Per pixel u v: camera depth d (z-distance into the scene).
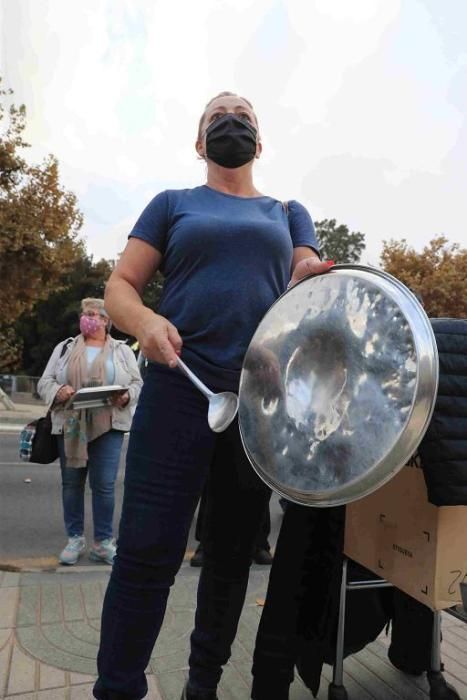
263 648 1.70
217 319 1.49
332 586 1.78
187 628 2.51
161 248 1.61
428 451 1.43
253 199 1.70
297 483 1.29
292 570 1.71
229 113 1.68
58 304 35.12
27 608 2.64
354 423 1.19
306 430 1.29
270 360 1.41
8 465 7.96
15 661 2.14
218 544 1.63
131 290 1.50
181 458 1.46
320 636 1.76
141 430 1.49
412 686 2.11
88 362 3.49
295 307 1.40
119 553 1.46
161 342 1.28
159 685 2.03
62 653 2.22
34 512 5.29
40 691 1.95
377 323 1.21
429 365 1.12
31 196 16.66
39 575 3.18
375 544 1.73
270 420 1.38
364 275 1.30
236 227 1.51
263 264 1.54
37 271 17.27
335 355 1.28
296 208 1.82
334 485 1.20
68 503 3.61
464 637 2.50
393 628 2.17
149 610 1.43
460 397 1.47
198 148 1.82
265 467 1.37
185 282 1.52
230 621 1.65
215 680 1.66
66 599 2.78
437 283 22.80
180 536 1.46
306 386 1.32
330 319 1.31
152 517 1.43
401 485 1.63
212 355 1.50
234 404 1.34
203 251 1.50
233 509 1.60
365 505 1.77
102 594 2.86
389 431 1.12
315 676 1.76
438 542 1.50
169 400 1.47
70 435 3.41
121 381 3.51
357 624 2.03
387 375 1.16
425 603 1.52
